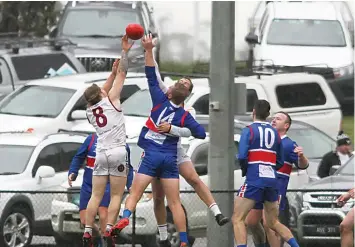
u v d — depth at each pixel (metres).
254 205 40.94
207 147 51.53
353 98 88.62
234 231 40.56
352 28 95.62
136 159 50.97
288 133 66.19
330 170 54.69
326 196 47.34
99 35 90.25
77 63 83.06
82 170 50.47
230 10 44.47
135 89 69.06
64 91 66.12
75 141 52.84
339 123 76.94
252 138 40.22
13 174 49.62
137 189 38.47
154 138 38.56
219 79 44.59
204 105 67.56
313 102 76.19
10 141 51.62
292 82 75.62
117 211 39.41
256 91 73.94
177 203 38.75
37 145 51.31
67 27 91.06
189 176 39.34
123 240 46.41
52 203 47.94
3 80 78.94
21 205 48.12
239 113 44.97
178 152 39.16
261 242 42.28
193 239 48.38
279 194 42.66
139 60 81.38
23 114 65.00
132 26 38.56
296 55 87.62
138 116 64.50
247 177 40.34
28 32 108.44
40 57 81.12
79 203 45.91
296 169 54.53
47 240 50.53
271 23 90.38
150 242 46.22
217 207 39.34
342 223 40.75
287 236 40.69
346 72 87.81
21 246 47.84
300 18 90.69
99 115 39.28
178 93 38.28
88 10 92.19
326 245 47.84
